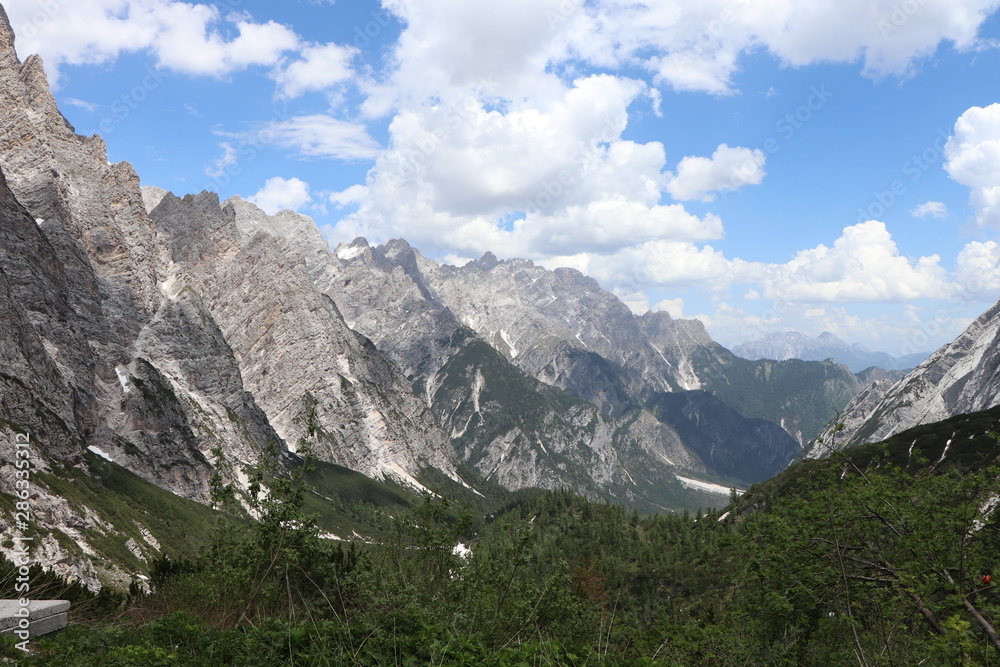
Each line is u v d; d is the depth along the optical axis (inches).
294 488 783.1
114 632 622.8
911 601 676.7
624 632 721.6
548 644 571.2
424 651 518.0
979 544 682.2
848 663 684.1
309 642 547.5
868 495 750.5
